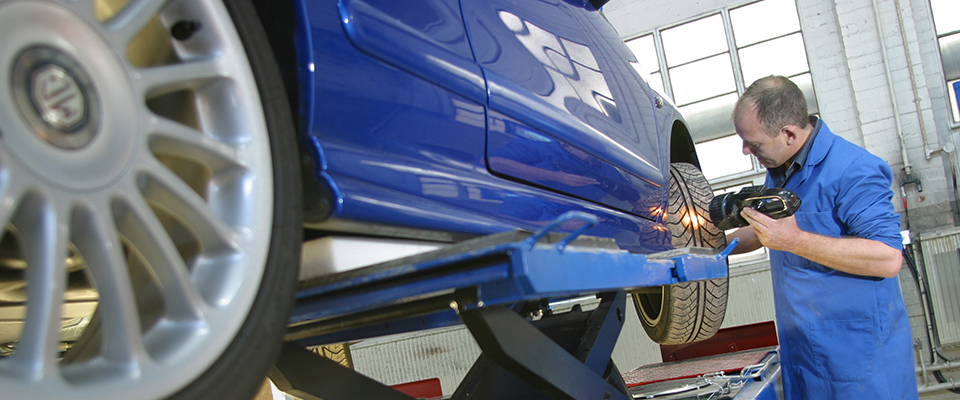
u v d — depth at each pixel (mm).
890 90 6633
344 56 863
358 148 873
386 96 922
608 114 1600
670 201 2082
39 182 510
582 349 1529
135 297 667
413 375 6551
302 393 1289
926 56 6656
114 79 584
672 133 2381
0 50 493
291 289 725
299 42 811
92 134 557
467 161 1082
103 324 572
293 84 819
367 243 889
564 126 1328
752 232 2201
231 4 716
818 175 1847
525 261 682
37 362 490
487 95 1123
